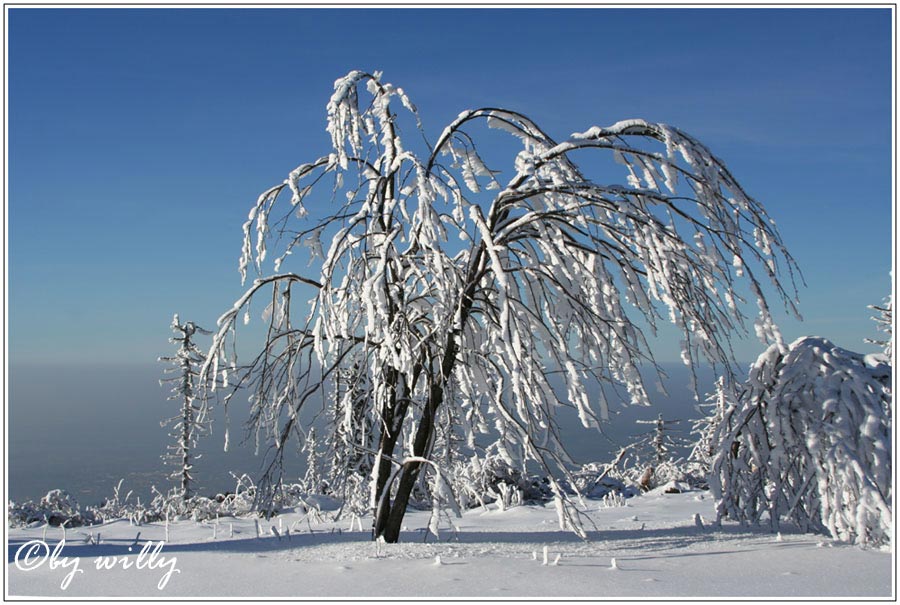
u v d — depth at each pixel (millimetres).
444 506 7168
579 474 16656
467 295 7652
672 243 6984
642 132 7160
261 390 8195
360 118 7535
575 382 6867
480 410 8758
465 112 7707
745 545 6812
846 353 7789
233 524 11164
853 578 5324
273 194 8141
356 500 10141
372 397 8031
